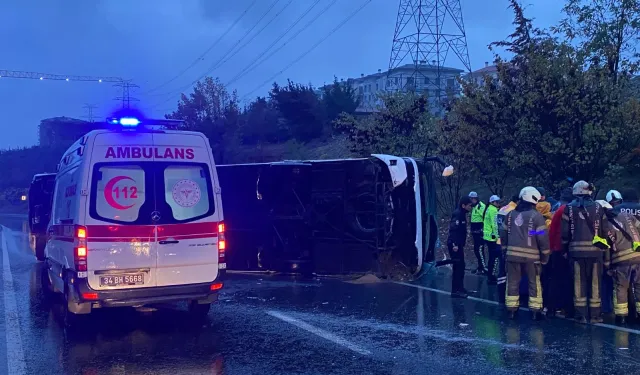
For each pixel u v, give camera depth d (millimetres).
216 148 39406
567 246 8484
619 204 8617
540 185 14156
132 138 8188
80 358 7047
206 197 8469
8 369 6633
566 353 6879
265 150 36969
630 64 14336
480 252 13172
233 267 14609
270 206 13914
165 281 8102
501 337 7648
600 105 12891
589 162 13055
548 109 13227
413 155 18281
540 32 14719
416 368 6383
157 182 8195
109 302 7840
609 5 14945
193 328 8453
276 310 9641
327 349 7188
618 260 8250
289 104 37219
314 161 13367
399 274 12750
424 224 12828
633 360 6586
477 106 14438
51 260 10367
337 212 13086
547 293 9000
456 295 10555
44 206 18453
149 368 6586
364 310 9523
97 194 7914
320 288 11852
